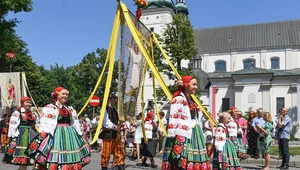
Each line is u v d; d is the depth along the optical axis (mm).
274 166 11758
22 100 7812
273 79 41281
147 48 7617
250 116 13930
